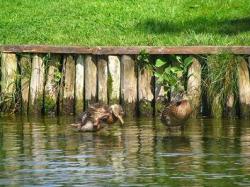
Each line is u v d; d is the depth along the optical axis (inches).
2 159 650.2
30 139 746.2
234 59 893.8
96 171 600.4
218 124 843.4
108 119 799.7
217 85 895.1
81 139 747.4
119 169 607.8
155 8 1130.0
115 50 907.4
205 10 1115.9
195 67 897.5
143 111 903.7
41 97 928.9
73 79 922.1
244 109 888.9
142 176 583.8
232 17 1092.5
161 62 903.1
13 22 1106.1
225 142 722.2
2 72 940.0
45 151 683.4
